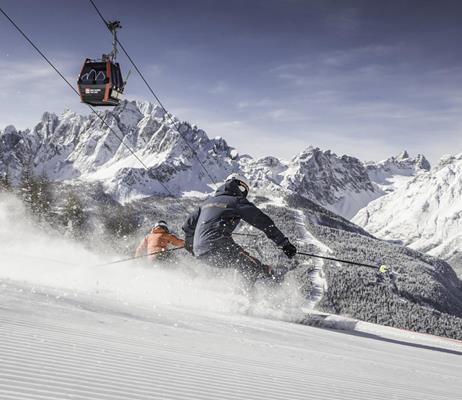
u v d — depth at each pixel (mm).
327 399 2219
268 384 2314
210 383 2127
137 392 1784
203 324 4289
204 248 6711
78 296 4328
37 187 35969
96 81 12750
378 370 3600
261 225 6809
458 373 4527
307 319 6812
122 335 2906
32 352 2082
